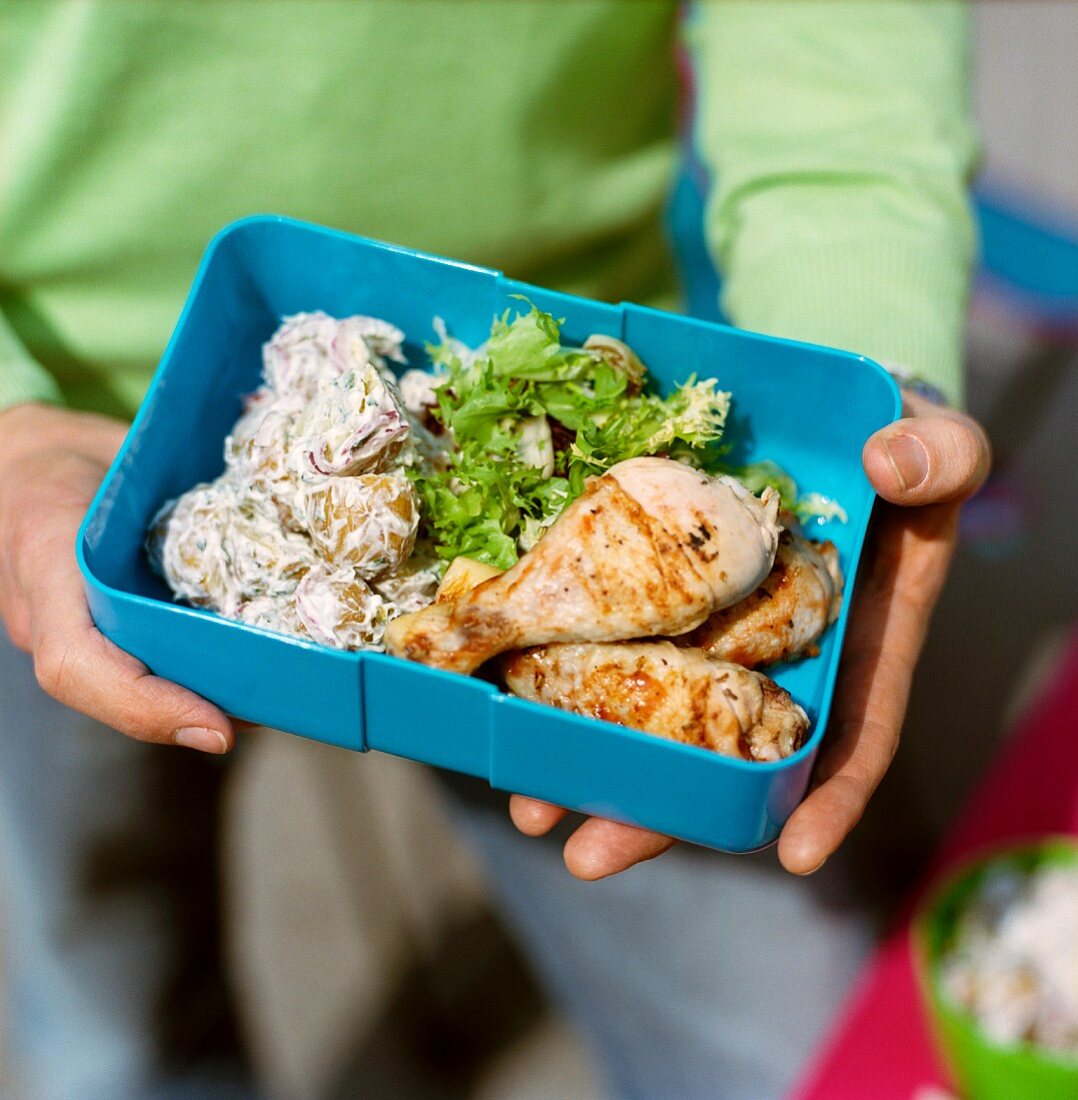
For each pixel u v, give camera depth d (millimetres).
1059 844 865
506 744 597
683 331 660
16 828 934
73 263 776
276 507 635
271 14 735
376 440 618
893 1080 804
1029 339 1503
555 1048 1182
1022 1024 802
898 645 681
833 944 944
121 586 655
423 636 596
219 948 1046
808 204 776
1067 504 1527
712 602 595
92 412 830
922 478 628
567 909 963
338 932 1256
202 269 664
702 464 663
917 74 821
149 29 726
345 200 792
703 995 964
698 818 592
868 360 645
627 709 598
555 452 654
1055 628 1410
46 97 734
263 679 612
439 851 1295
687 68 921
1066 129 1897
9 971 1072
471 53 769
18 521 669
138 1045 1017
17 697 889
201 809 992
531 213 832
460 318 690
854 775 626
